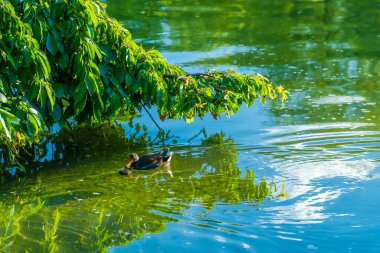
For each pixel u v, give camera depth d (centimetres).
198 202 930
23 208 931
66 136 1204
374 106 1301
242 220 866
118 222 877
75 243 822
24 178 1040
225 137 1175
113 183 1014
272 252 783
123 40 1069
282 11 2134
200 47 1695
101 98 1062
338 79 1470
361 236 817
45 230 862
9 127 923
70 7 1022
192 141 1167
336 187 960
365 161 1051
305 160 1063
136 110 1327
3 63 1000
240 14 2092
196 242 811
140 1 2273
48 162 1102
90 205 935
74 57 1050
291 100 1348
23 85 1005
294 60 1606
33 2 1018
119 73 1072
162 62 1102
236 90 1109
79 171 1064
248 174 1023
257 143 1141
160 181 1012
